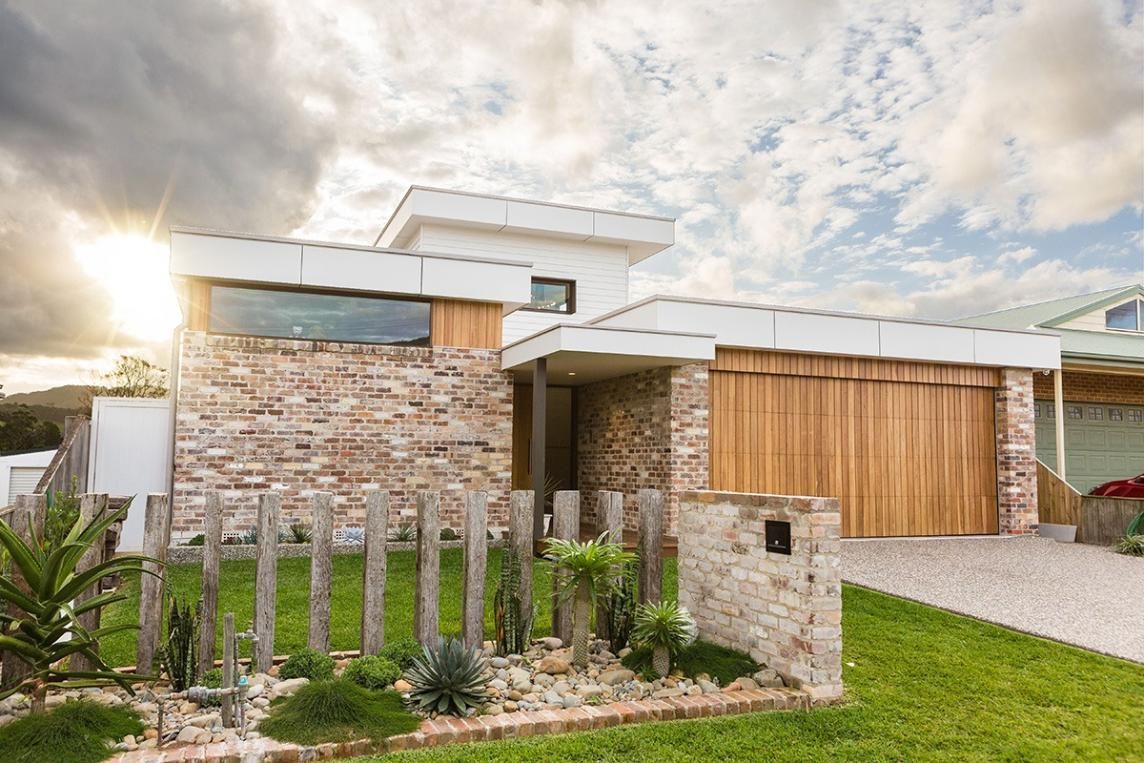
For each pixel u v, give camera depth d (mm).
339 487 10336
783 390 11914
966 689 4809
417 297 10977
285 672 4484
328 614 4785
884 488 12422
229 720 3729
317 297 10570
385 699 4078
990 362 12922
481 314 11312
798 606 4566
